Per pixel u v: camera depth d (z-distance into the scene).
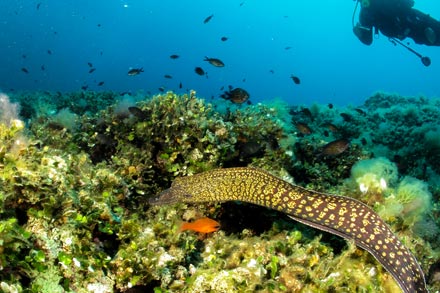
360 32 2.95
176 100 1.06
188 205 0.90
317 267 0.65
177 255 0.66
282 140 1.15
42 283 0.51
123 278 0.57
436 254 0.80
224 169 0.76
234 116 1.24
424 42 2.81
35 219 0.56
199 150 0.99
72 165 0.74
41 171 0.60
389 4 2.71
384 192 0.87
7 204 0.56
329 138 1.98
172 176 1.00
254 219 0.89
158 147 1.03
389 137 2.12
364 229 0.65
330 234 0.80
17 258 0.51
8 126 0.71
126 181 0.93
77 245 0.56
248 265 0.63
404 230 0.81
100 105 2.47
